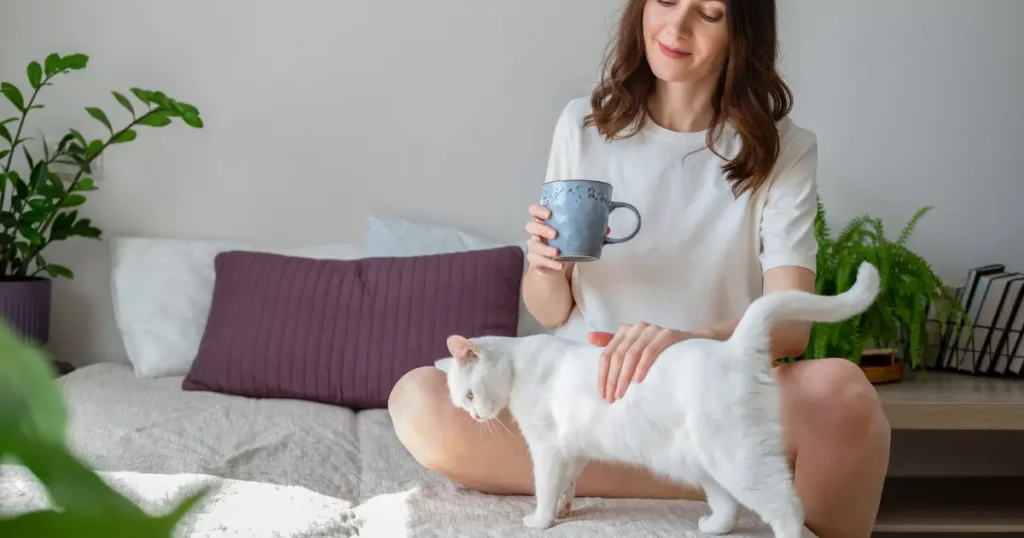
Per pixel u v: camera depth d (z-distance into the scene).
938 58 2.30
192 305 2.01
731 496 1.06
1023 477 2.23
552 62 2.22
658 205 1.38
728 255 1.36
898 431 2.27
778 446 0.97
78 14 2.10
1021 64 2.32
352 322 1.86
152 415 1.57
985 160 2.33
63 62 1.90
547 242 1.20
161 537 0.17
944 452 2.27
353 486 1.27
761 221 1.37
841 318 0.99
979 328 2.12
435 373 1.25
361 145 2.20
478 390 1.07
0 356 0.17
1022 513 1.89
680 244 1.36
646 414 1.00
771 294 0.99
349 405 1.84
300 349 1.83
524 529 1.07
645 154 1.41
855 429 1.11
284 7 2.16
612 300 1.38
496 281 1.91
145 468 1.26
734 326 1.18
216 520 1.05
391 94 2.20
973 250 2.33
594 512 1.16
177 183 2.15
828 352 1.98
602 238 1.19
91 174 2.12
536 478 1.09
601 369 1.04
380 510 1.15
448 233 2.13
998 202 2.33
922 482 2.17
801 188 1.35
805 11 2.28
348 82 2.19
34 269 2.11
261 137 2.17
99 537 0.17
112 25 2.12
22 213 1.93
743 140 1.32
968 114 2.32
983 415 1.78
